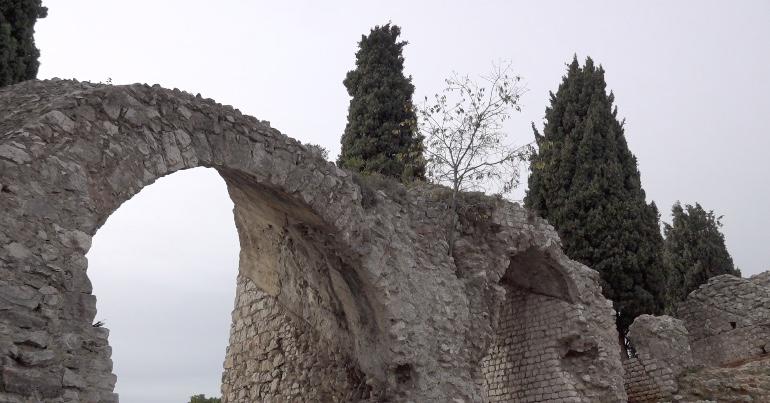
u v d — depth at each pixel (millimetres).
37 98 11742
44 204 9672
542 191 28922
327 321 16594
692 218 34844
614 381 19812
